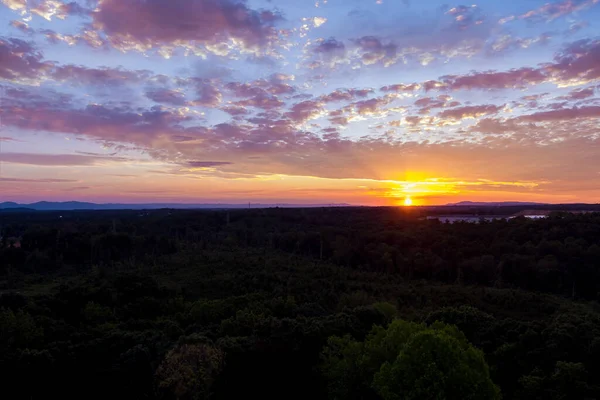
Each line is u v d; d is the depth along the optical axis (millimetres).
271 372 25312
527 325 29703
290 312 39281
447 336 18656
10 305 36875
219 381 23141
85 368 25359
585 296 59281
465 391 17078
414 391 17109
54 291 46250
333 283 55875
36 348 27344
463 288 59719
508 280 64812
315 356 26516
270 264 64750
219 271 59688
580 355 25859
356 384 21609
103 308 38875
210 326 33719
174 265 63969
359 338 28391
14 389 24125
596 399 20875
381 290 55219
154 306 41312
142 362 24344
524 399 22359
